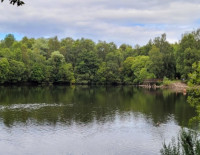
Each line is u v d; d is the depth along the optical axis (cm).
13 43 13475
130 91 9225
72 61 13888
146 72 11438
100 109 5309
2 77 9819
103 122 4169
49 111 4997
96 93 8425
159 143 3148
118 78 12619
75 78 12600
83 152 2859
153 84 11312
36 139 3259
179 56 9850
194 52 9331
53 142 3161
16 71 10306
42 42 14250
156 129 3753
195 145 1920
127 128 3809
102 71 12469
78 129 3731
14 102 6031
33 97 6994
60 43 16162
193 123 3981
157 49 11719
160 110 5231
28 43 15012
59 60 12312
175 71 10925
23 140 3209
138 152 2866
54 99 6700
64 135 3438
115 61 13475
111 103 6144
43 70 11512
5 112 4809
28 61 11150
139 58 12762
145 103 6147
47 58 13062
